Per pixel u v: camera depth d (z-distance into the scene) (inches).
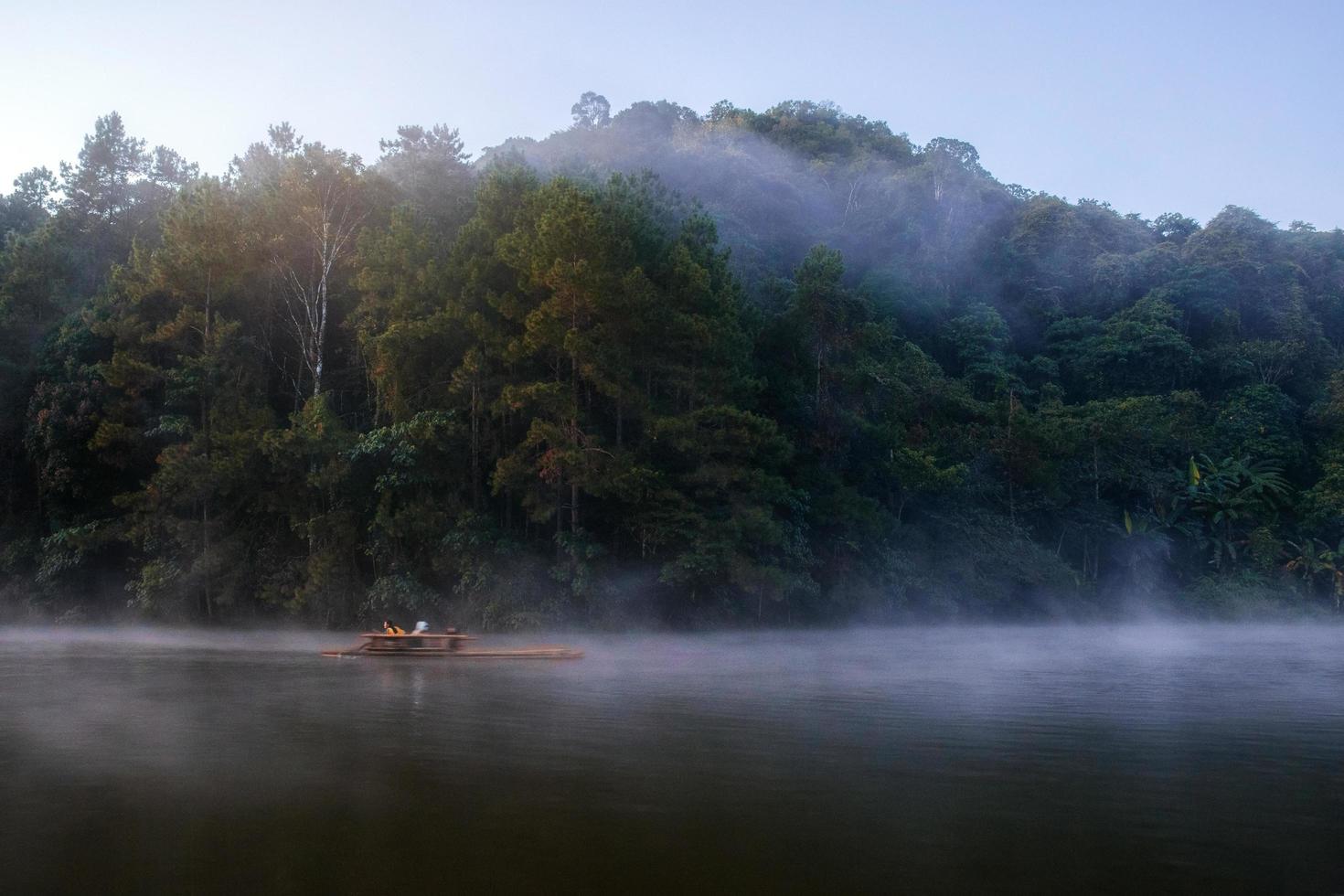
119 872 274.4
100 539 1390.3
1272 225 3334.2
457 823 318.0
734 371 1364.4
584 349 1218.0
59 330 1520.7
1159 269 3110.2
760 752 428.1
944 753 427.5
